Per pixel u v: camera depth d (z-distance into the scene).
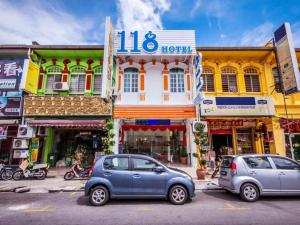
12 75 12.45
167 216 5.20
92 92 13.30
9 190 8.34
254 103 12.88
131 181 6.27
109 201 6.66
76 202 6.64
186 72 13.54
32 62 12.75
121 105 12.76
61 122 12.05
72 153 14.58
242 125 13.62
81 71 13.76
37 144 12.82
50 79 13.61
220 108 12.73
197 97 11.46
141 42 12.95
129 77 13.50
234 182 6.63
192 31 13.16
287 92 11.88
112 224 4.68
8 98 12.36
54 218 5.09
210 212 5.50
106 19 12.11
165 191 6.29
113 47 12.80
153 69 13.64
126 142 14.11
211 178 10.48
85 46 12.77
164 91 13.09
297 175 6.72
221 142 14.30
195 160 12.36
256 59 14.11
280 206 6.00
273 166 6.82
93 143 14.52
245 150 14.17
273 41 13.54
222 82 13.88
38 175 10.50
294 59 11.40
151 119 13.41
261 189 6.56
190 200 6.77
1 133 11.94
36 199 7.07
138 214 5.37
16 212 5.62
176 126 13.98
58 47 12.81
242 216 5.16
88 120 12.18
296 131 13.26
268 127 13.33
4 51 13.10
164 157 14.19
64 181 10.09
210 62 13.99
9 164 12.27
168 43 12.95
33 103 12.40
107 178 6.25
